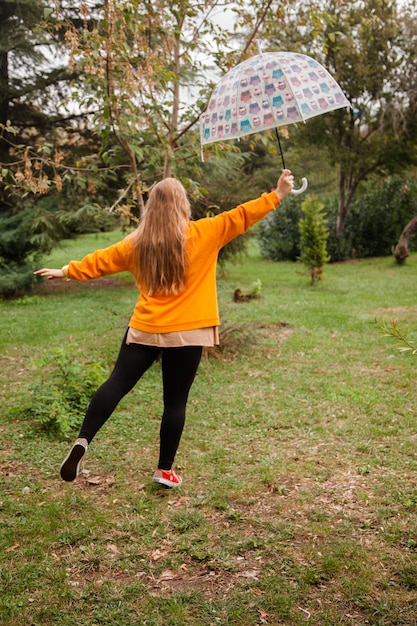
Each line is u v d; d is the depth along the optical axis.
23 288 13.89
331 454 4.47
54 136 16.47
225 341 7.68
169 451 3.73
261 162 31.61
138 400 5.82
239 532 3.34
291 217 21.03
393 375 6.68
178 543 3.22
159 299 3.37
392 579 2.87
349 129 19.83
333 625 2.53
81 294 14.32
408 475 4.06
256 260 21.95
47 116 15.95
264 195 3.46
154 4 6.25
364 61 18.53
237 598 2.74
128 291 14.96
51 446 4.67
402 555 3.07
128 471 4.20
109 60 5.80
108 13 5.67
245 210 3.40
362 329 9.20
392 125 18.83
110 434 4.92
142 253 3.32
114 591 2.80
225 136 3.40
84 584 2.88
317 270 14.75
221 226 3.40
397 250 18.53
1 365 7.47
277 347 8.19
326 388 6.20
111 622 2.59
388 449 4.55
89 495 3.83
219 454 4.46
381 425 5.12
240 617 2.61
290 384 6.40
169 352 3.42
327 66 18.67
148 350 3.42
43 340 8.87
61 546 3.23
